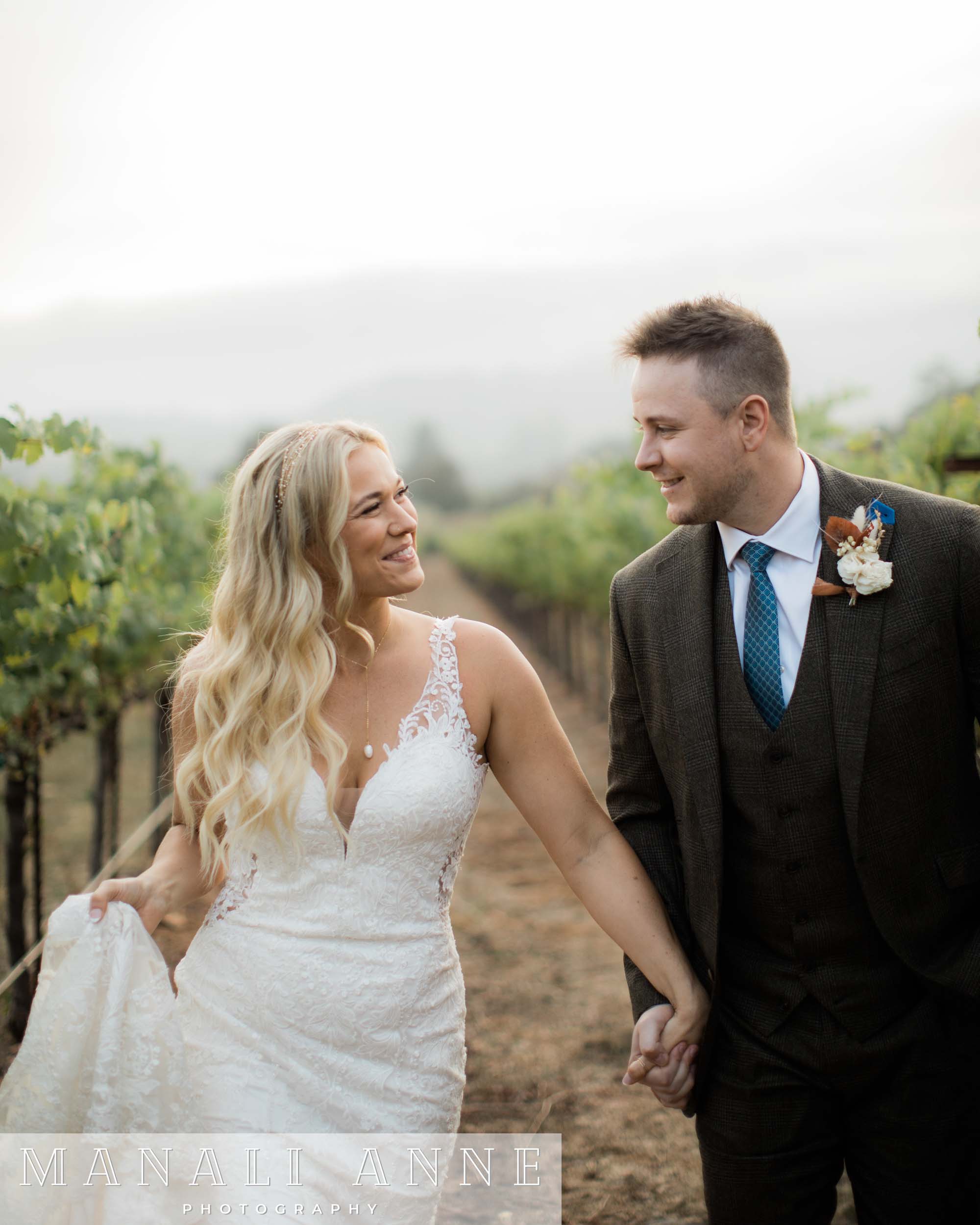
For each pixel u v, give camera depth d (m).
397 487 2.02
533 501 17.33
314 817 1.91
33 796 3.99
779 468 1.92
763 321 1.93
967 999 1.93
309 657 1.95
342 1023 1.90
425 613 2.16
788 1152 1.98
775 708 1.92
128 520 4.29
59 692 4.34
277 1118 1.86
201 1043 1.94
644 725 2.16
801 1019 1.95
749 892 1.99
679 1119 3.29
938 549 1.87
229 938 1.96
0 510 3.11
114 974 1.95
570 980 4.52
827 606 1.89
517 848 7.11
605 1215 2.75
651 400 1.90
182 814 2.13
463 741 2.01
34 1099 1.91
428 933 1.98
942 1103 1.93
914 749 1.87
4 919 4.66
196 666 2.12
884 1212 1.98
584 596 12.09
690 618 2.00
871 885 1.87
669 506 1.96
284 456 2.00
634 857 2.15
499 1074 3.64
